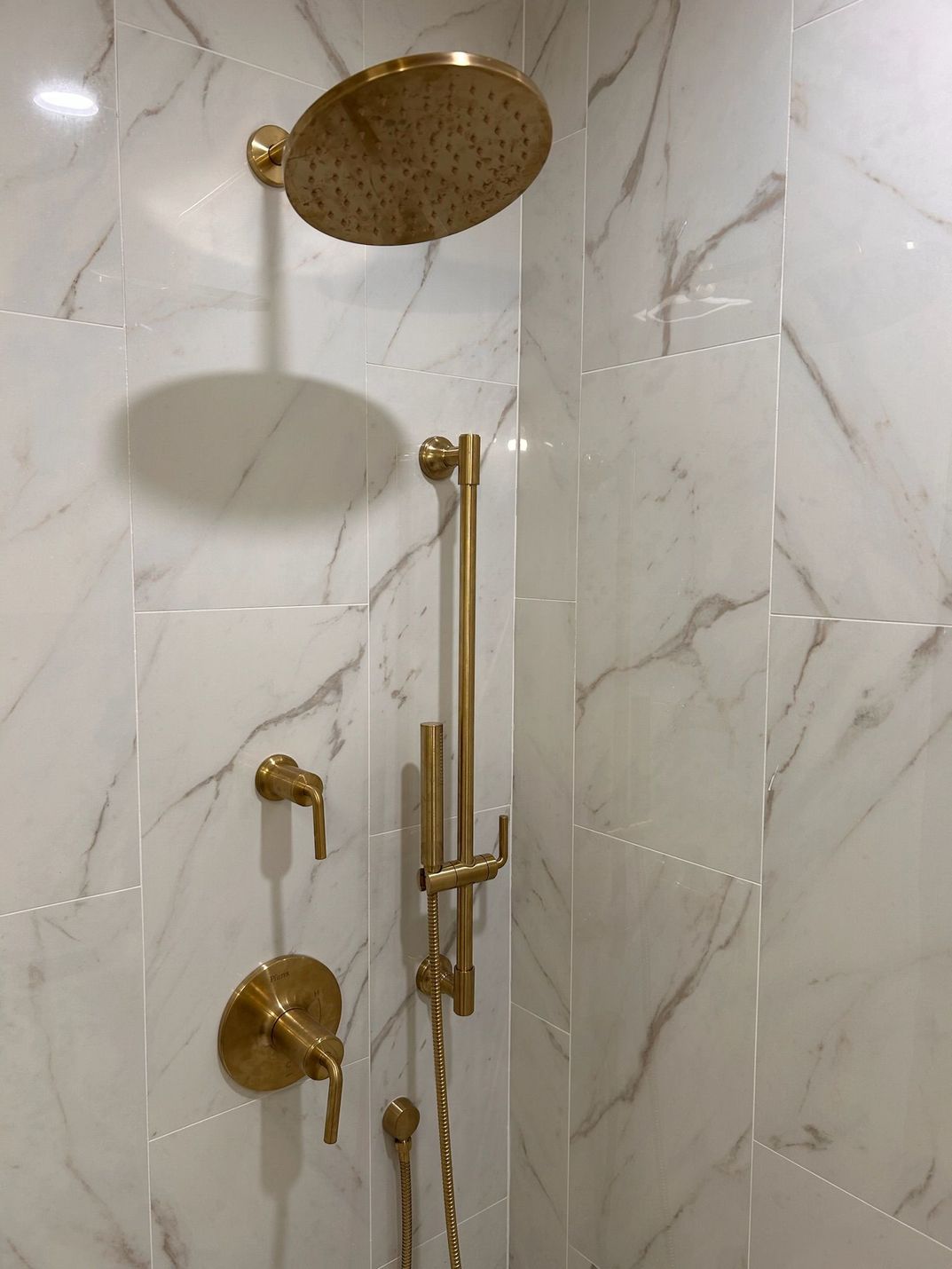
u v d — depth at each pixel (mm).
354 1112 1110
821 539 852
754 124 882
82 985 871
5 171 771
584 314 1093
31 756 825
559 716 1172
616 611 1078
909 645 790
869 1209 849
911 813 795
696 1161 1020
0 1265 840
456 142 669
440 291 1099
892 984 818
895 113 768
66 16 792
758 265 890
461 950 1059
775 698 903
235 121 906
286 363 967
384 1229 1159
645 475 1027
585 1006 1157
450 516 1135
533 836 1224
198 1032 957
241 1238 1015
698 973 1003
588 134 1072
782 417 878
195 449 906
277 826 1003
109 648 864
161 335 874
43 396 806
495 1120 1284
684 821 1009
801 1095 902
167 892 922
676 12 954
